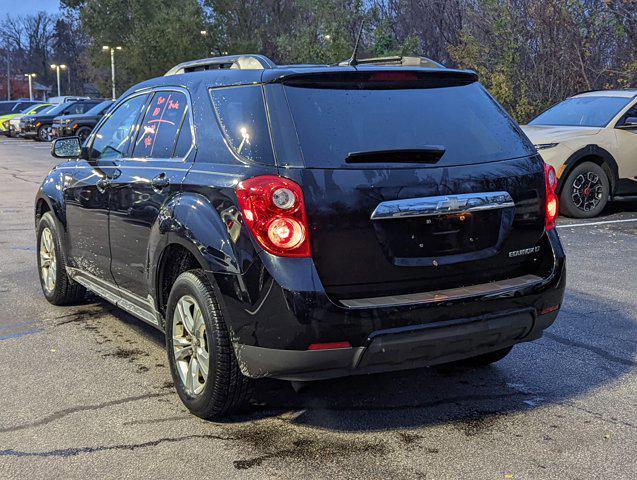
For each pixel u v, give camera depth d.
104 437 3.54
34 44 118.38
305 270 3.23
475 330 3.46
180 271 4.07
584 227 9.73
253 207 3.29
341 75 3.60
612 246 8.40
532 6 17.80
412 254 3.43
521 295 3.60
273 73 3.58
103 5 50.69
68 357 4.72
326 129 3.44
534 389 4.17
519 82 18.19
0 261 7.70
